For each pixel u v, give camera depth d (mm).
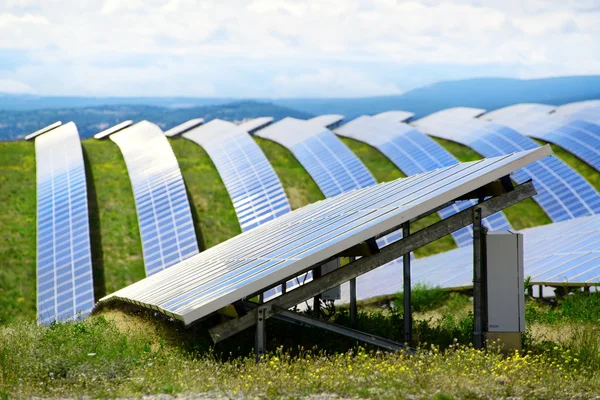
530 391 11758
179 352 17000
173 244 45812
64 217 48656
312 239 17266
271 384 11938
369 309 31438
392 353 15531
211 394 11766
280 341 18531
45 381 12781
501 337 15953
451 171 19312
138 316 24641
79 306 40000
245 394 11562
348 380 12164
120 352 15969
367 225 15359
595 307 21672
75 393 11938
